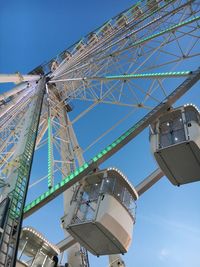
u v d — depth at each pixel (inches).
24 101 1087.0
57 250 785.6
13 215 470.3
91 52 1284.4
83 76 1160.8
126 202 644.1
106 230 578.9
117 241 592.1
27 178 557.6
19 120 1063.0
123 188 653.3
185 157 589.6
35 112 772.0
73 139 1133.1
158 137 627.8
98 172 663.8
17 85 1170.0
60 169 824.9
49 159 710.5
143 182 726.5
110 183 642.8
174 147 582.6
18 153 616.4
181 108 650.2
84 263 837.2
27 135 669.3
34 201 605.6
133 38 1182.3
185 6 1024.9
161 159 605.6
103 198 609.3
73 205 627.8
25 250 729.0
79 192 649.6
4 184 536.4
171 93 661.9
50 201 609.6
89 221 576.7
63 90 1298.0
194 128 606.5
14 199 496.4
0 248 410.9
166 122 652.1
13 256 416.8
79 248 850.8
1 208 468.1
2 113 1073.5
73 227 589.6
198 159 587.5
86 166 608.7
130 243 621.0
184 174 616.1
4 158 881.5
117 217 597.9
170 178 632.4
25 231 733.9
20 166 569.3
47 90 1245.1
